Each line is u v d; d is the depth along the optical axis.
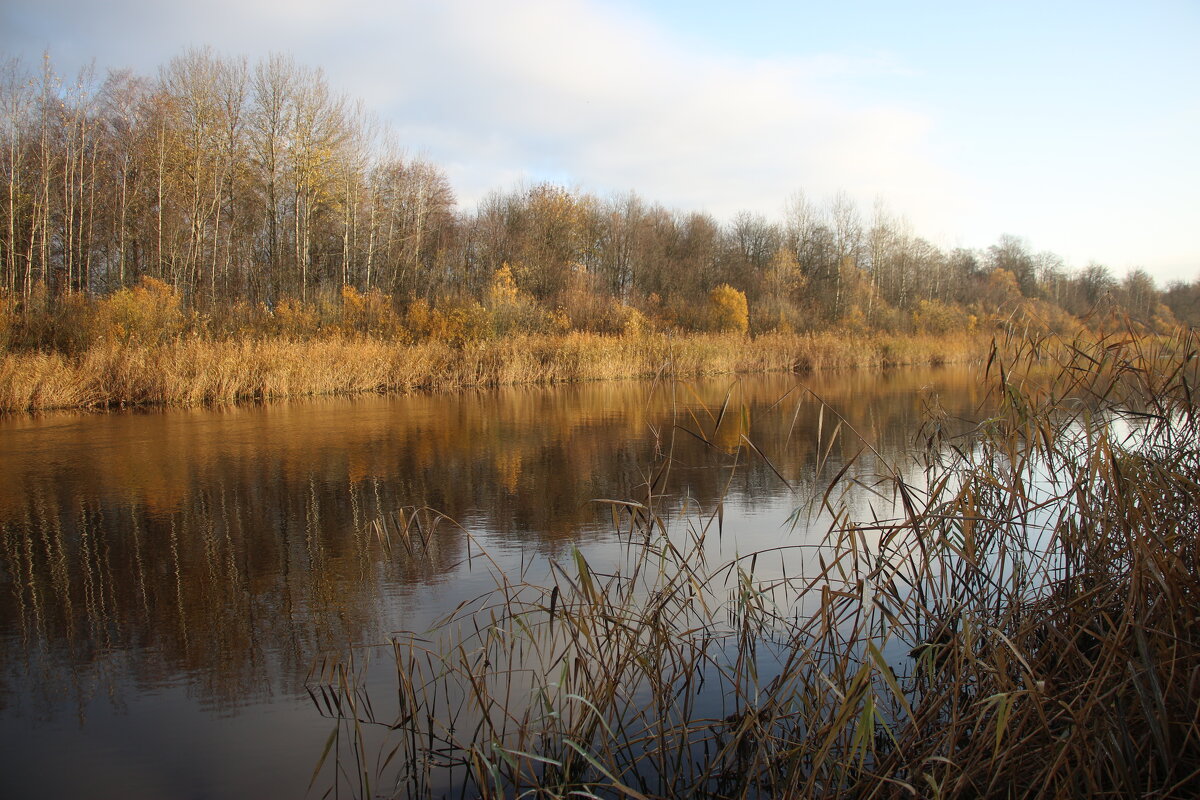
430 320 24.69
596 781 3.07
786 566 5.45
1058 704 2.91
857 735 2.54
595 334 26.61
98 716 3.66
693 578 3.77
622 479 8.76
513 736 3.36
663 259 44.19
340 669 3.32
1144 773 2.72
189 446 11.16
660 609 3.42
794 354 28.34
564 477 8.91
